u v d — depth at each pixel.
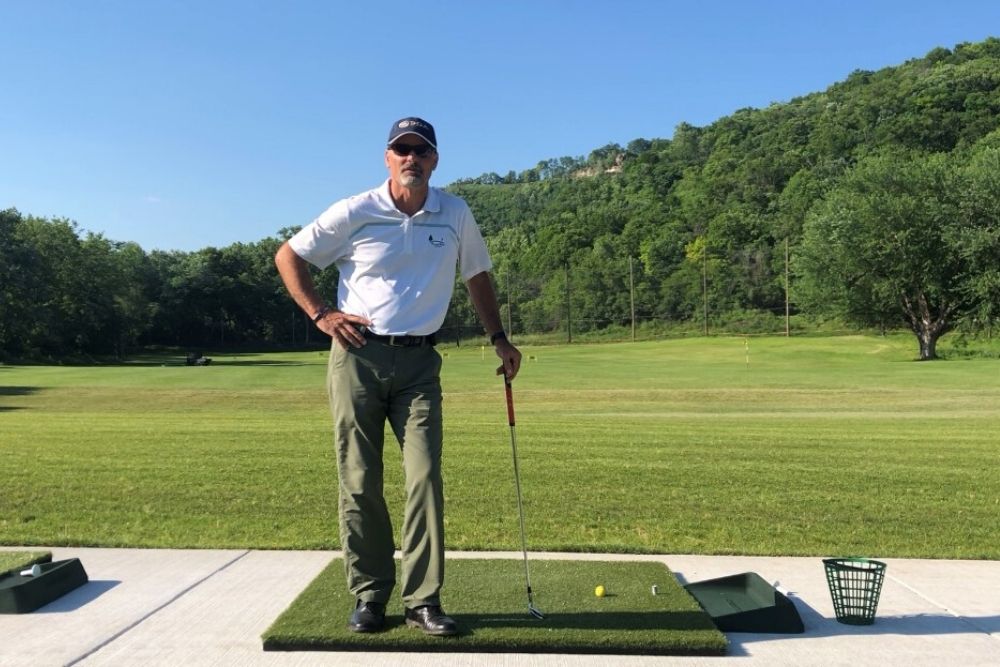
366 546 3.45
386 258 3.47
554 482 7.60
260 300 100.31
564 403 22.56
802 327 79.88
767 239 90.69
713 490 7.25
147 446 10.09
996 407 19.48
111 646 3.34
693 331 84.81
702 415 17.81
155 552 4.95
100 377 34.28
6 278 65.56
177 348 94.44
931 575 4.60
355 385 3.43
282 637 3.29
